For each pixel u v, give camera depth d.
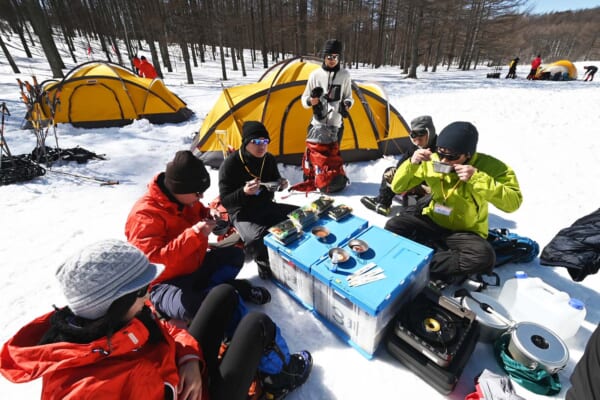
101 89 6.29
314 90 3.22
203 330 1.23
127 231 1.61
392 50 34.88
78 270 0.72
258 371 1.36
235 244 2.42
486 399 1.24
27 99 4.23
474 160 2.04
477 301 1.79
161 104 6.82
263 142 2.30
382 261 1.70
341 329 1.74
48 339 0.76
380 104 4.52
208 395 1.11
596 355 0.94
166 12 15.68
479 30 25.39
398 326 1.50
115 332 0.78
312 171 3.68
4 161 3.96
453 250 2.03
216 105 4.63
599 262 1.77
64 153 4.54
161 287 1.67
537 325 1.51
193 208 1.88
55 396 0.73
